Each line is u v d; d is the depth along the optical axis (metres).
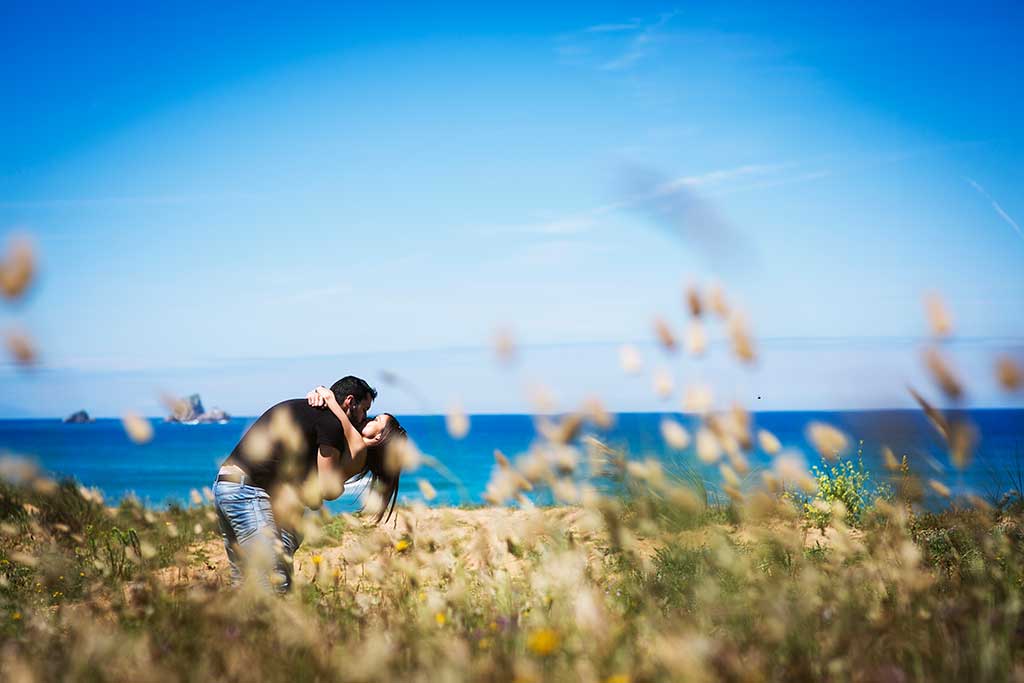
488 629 3.21
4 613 4.42
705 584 3.27
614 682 2.38
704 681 2.37
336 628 3.25
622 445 3.60
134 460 54.47
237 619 3.23
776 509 3.25
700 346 2.75
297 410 4.61
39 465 3.44
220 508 4.52
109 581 5.38
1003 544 4.00
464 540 4.24
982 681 2.49
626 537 3.58
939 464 2.79
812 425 2.93
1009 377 2.14
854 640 2.64
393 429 4.78
